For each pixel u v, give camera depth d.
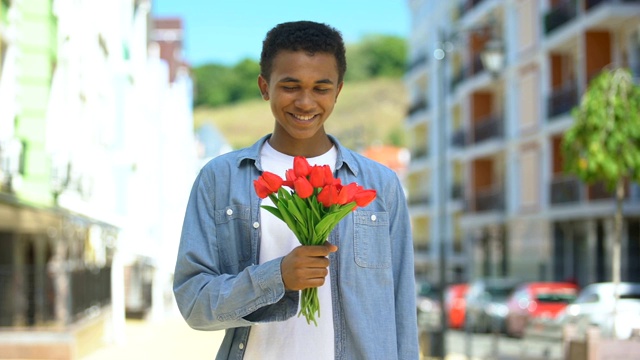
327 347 3.10
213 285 3.01
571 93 32.16
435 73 52.12
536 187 35.38
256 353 3.09
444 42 21.53
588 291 20.28
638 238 28.59
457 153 45.66
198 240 3.16
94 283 18.34
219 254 3.18
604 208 28.95
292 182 2.88
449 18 48.84
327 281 3.14
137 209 28.55
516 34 37.62
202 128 52.53
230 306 2.95
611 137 13.16
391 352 3.15
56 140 18.27
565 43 32.53
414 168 56.22
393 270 3.31
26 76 17.25
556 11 32.72
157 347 18.61
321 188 2.88
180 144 40.25
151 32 33.12
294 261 2.86
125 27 27.44
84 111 21.30
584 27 29.97
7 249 19.88
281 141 3.25
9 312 14.77
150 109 32.44
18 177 16.66
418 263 56.09
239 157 3.24
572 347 11.61
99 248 23.20
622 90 13.36
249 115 155.75
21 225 17.95
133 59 29.19
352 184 2.88
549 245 33.94
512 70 37.88
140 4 29.67
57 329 14.67
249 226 3.17
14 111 16.86
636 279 28.28
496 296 26.16
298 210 2.87
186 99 42.28
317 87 3.05
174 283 3.16
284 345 3.09
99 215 21.02
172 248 36.97
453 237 49.44
